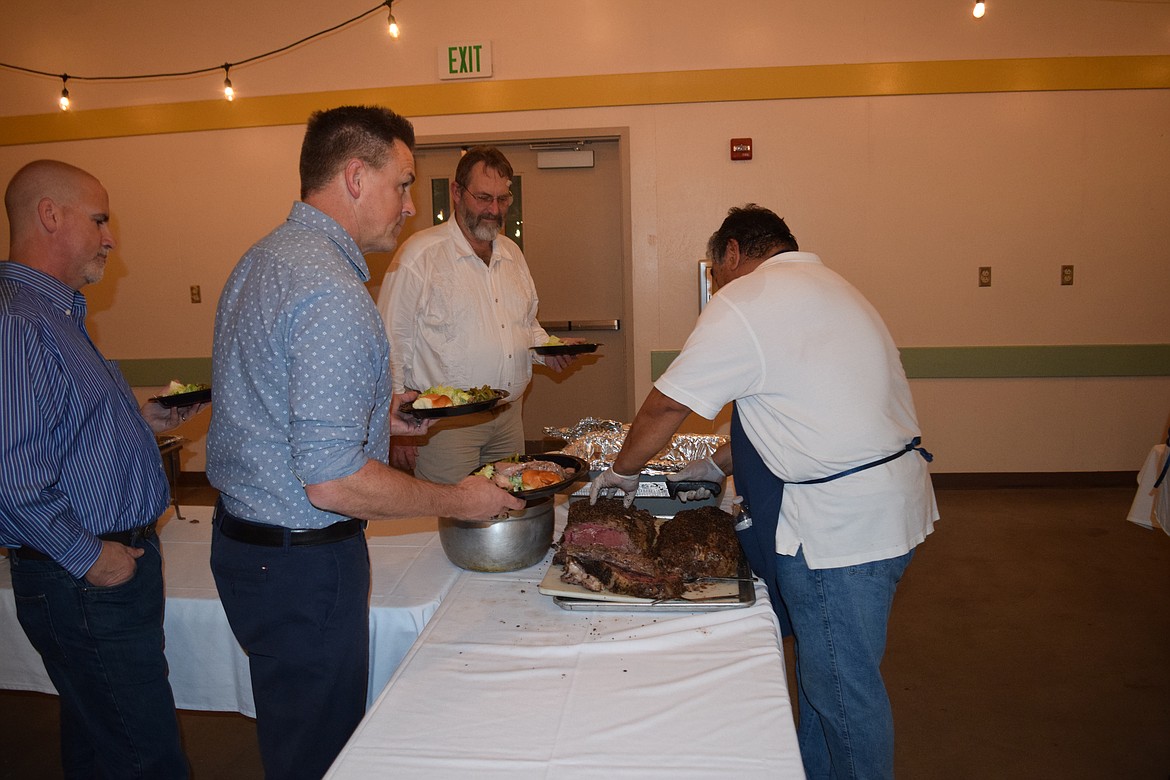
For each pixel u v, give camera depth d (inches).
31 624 56.7
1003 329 181.9
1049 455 184.9
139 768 60.0
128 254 201.5
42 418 52.0
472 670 48.6
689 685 46.3
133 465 58.8
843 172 179.2
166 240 199.5
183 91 192.5
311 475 44.1
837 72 175.6
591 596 56.2
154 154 196.2
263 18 187.3
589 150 187.6
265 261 48.3
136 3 190.4
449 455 96.8
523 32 180.9
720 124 180.1
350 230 52.4
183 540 75.3
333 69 187.3
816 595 57.7
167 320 202.7
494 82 183.2
